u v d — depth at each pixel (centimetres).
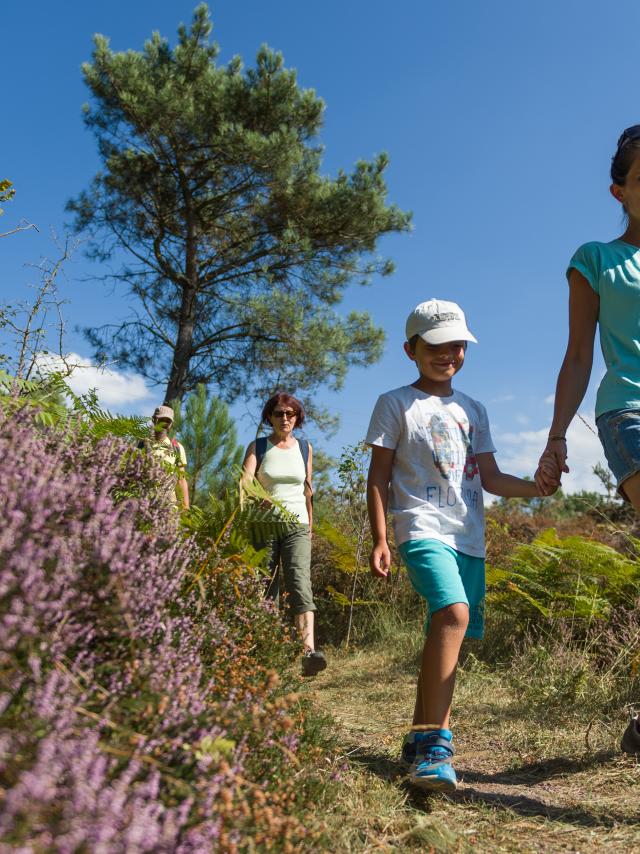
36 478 165
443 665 258
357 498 826
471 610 289
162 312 1889
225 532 326
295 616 504
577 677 398
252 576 324
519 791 274
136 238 1870
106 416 312
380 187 1831
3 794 103
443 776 244
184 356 1819
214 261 1912
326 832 191
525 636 563
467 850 212
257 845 158
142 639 178
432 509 286
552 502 1295
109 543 167
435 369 305
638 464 248
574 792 270
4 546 139
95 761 121
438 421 300
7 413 223
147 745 143
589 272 270
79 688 145
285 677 290
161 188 1827
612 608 536
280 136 1675
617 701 389
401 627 716
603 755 307
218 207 1848
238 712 181
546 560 602
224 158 1742
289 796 195
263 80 1731
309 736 256
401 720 390
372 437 298
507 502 1188
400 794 253
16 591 136
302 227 1836
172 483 271
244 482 345
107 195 1823
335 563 791
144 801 125
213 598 284
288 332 1720
